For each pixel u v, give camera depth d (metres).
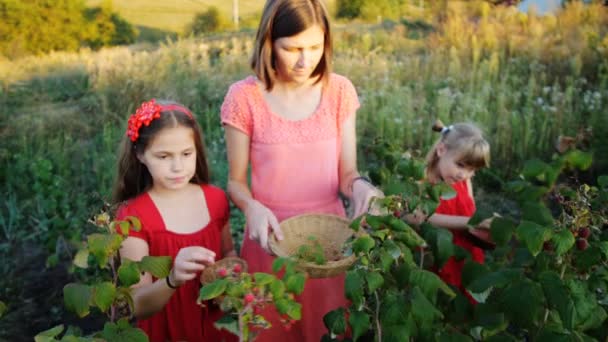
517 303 1.67
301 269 1.71
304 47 1.91
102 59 6.70
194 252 1.64
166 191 2.10
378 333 1.65
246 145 2.21
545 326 1.70
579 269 1.72
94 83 6.25
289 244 1.99
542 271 1.75
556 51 6.17
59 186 4.21
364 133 5.47
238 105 2.16
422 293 1.66
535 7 6.76
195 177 2.20
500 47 6.40
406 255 1.68
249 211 2.00
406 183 2.02
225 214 2.23
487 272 1.97
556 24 6.48
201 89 6.07
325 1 1.97
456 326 2.01
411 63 6.36
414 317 1.62
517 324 1.68
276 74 2.09
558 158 2.16
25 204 4.33
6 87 6.25
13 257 3.90
